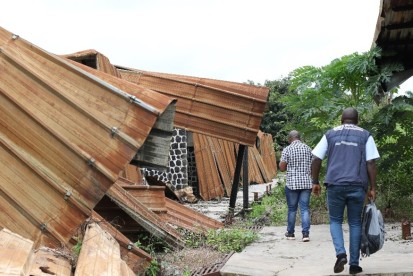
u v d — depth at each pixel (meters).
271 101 36.31
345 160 7.32
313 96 13.38
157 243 9.22
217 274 7.64
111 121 6.62
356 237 7.22
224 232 10.34
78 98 6.67
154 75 13.42
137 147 6.56
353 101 13.15
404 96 12.27
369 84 12.03
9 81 6.67
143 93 6.74
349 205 7.29
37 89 6.66
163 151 7.04
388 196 12.88
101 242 6.24
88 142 6.59
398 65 12.00
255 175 27.66
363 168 7.30
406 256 8.20
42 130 6.60
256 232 11.51
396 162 12.55
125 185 10.27
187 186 19.45
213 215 15.55
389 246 9.16
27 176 6.56
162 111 6.64
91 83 6.70
